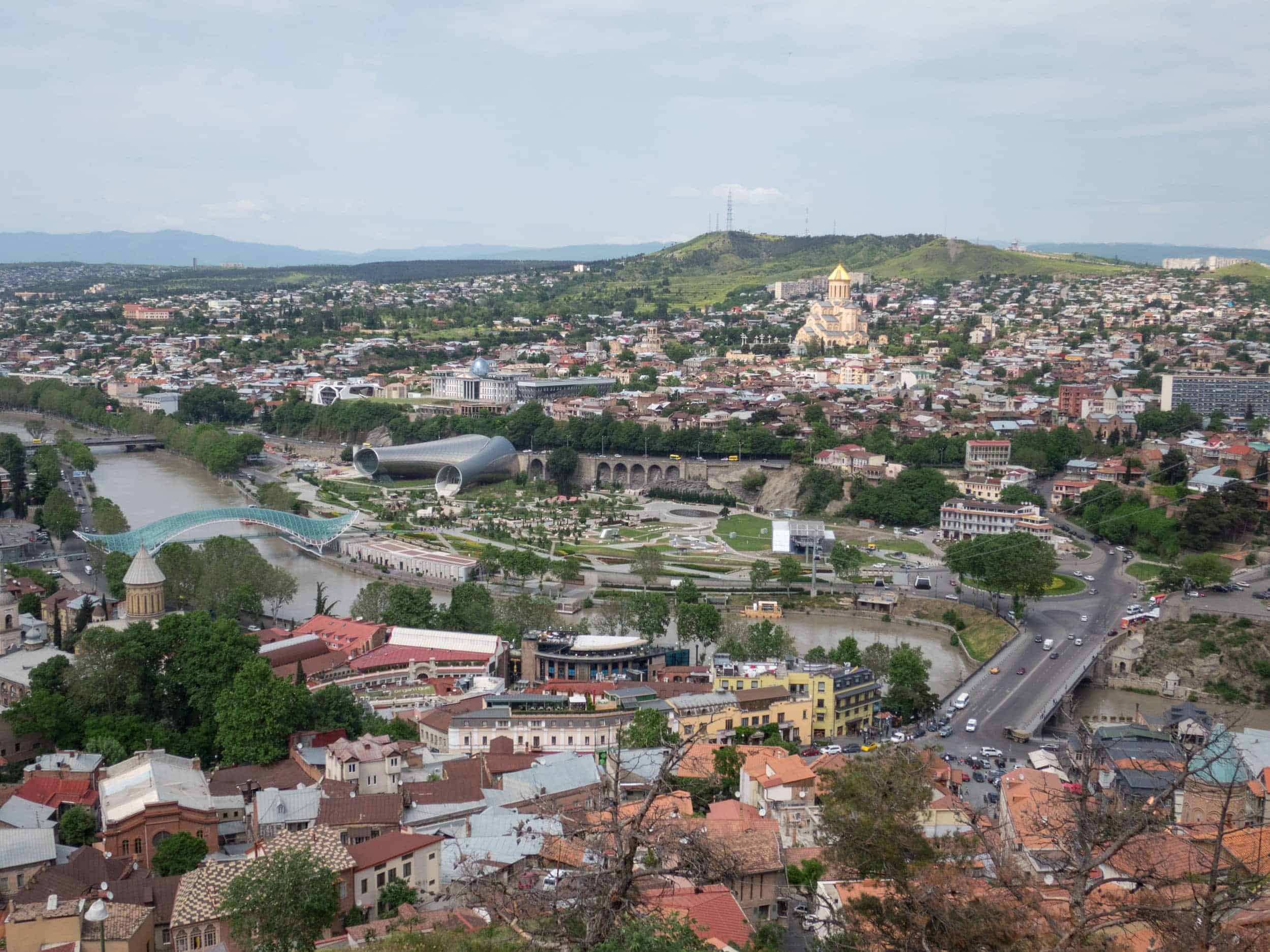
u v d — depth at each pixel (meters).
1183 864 189.75
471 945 192.38
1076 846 150.00
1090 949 139.00
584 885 125.69
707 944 172.25
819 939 195.25
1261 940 150.62
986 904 153.88
